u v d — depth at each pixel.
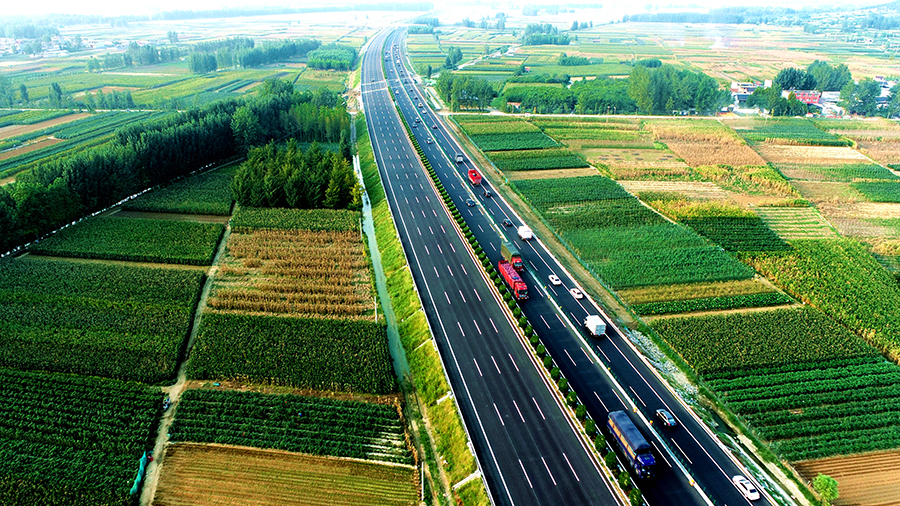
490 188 145.62
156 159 137.12
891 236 121.75
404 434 67.81
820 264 107.00
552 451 63.75
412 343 84.25
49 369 75.69
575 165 161.00
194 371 75.94
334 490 60.16
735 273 102.44
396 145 182.50
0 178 141.75
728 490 59.53
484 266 102.94
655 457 63.19
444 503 59.44
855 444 66.44
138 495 58.59
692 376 77.38
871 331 86.50
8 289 91.88
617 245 112.38
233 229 118.56
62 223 116.31
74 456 62.25
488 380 74.62
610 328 87.00
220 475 61.34
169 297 92.62
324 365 77.88
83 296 91.44
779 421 70.06
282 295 95.31
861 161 171.62
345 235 118.19
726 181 152.38
